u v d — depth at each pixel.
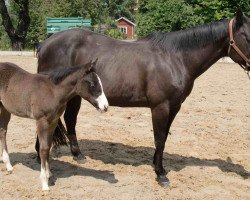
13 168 6.05
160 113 5.67
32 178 5.75
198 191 5.70
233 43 5.68
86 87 5.19
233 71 17.97
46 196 5.23
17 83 5.46
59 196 5.25
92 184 5.64
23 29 28.31
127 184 5.72
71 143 6.43
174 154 7.18
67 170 6.11
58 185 5.57
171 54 5.74
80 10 40.56
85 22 27.34
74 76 5.21
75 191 5.43
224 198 5.56
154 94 5.64
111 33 40.69
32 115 5.36
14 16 33.81
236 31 5.65
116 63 5.84
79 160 6.40
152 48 5.83
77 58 6.12
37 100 5.25
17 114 5.57
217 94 12.59
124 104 5.94
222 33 5.73
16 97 5.46
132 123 8.99
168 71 5.63
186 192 5.64
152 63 5.68
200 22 20.42
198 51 5.75
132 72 5.76
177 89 5.63
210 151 7.46
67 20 27.16
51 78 5.29
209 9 19.45
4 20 27.83
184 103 11.20
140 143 7.66
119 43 6.06
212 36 5.74
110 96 5.89
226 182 6.07
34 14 32.22
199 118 9.68
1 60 19.22
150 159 6.82
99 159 6.66
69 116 6.36
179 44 5.77
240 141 8.11
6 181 5.62
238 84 14.52
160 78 5.62
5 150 5.91
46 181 5.38
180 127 8.83
